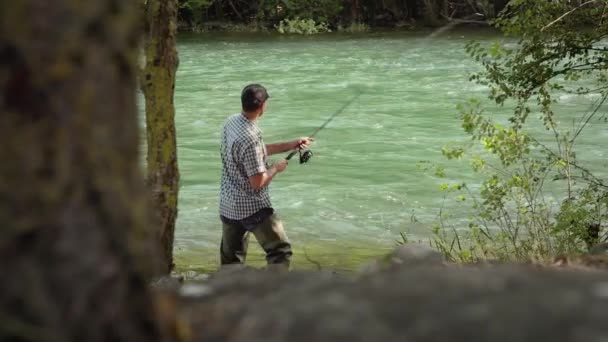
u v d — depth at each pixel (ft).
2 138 3.57
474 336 3.60
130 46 3.88
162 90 14.19
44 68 3.59
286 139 51.34
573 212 21.58
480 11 114.52
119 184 3.79
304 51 100.07
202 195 37.09
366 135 51.39
